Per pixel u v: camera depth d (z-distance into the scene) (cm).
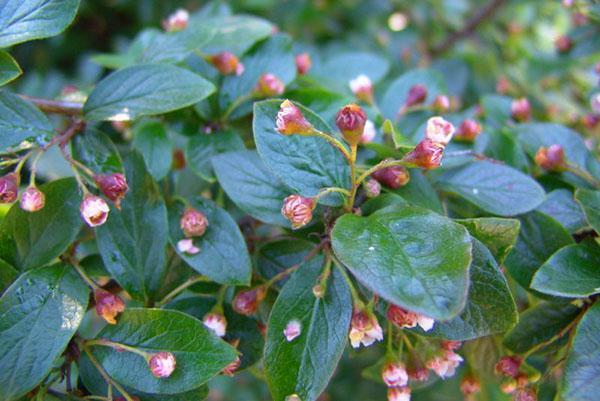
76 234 28
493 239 27
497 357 31
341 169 28
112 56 36
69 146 29
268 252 30
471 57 51
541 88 46
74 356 28
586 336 27
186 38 32
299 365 27
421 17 58
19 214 28
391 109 35
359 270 25
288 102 27
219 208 30
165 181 33
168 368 26
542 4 60
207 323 29
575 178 32
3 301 27
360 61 39
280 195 29
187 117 33
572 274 27
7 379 26
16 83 58
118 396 28
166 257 30
